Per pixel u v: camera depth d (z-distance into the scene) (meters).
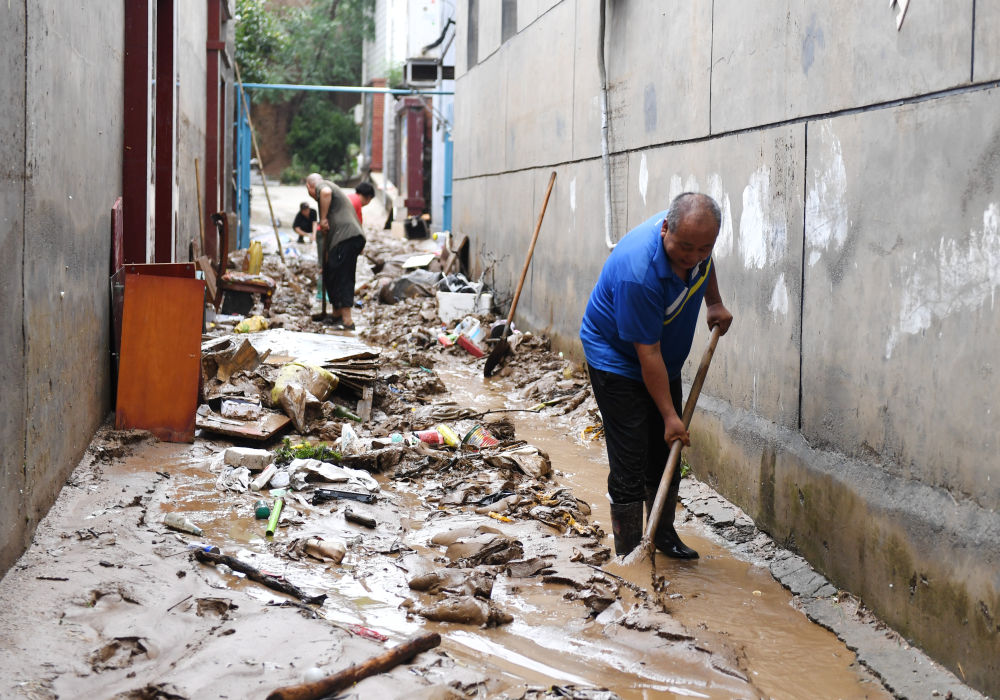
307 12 42.03
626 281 4.30
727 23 5.74
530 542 4.87
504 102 12.01
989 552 3.36
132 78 7.34
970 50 3.51
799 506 4.80
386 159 29.50
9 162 3.74
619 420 4.61
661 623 3.87
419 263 14.52
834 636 4.08
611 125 8.01
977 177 3.46
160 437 6.06
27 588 3.66
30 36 4.05
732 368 5.73
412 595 4.16
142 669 3.22
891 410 4.03
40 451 4.30
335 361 7.43
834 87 4.50
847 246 4.38
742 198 5.57
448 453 6.38
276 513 4.89
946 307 3.64
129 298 5.99
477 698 3.20
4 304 3.68
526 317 10.87
